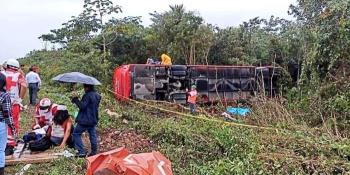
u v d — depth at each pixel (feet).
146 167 15.07
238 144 33.63
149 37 101.19
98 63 86.48
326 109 48.26
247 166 28.19
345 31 50.75
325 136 36.76
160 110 61.31
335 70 52.08
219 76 72.84
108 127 43.14
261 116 50.26
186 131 38.96
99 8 100.63
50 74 87.71
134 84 67.56
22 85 29.43
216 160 31.50
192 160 31.96
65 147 31.04
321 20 55.21
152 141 38.19
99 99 30.32
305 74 59.26
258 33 111.14
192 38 97.71
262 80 70.95
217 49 101.71
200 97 70.95
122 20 109.70
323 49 53.67
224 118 56.13
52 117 32.50
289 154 30.53
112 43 98.63
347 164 28.09
